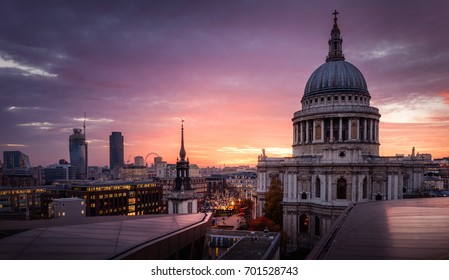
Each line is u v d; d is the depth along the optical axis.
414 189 124.25
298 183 107.69
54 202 135.25
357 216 37.16
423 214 35.94
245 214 167.75
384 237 24.83
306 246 104.25
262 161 130.12
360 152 101.88
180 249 32.78
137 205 179.75
